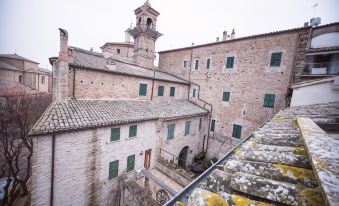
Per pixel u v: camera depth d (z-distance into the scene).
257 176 1.95
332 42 13.05
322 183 1.16
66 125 8.87
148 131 13.42
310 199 1.43
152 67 22.14
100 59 15.31
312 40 13.91
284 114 6.87
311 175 1.81
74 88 11.52
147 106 15.16
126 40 29.75
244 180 1.86
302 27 13.77
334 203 0.89
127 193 10.84
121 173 11.95
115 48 27.97
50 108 9.84
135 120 11.89
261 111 16.17
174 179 12.54
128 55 28.05
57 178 9.01
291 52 14.51
